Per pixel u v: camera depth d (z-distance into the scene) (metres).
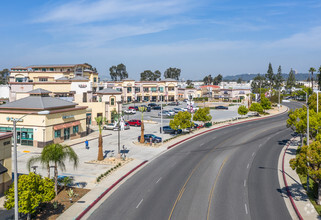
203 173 32.69
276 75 198.38
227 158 39.53
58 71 87.38
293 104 129.38
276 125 70.44
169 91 133.62
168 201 24.55
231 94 141.25
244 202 24.47
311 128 39.16
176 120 54.28
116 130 61.72
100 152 37.69
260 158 39.81
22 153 40.88
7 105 47.09
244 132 60.75
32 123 44.72
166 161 38.03
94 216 21.75
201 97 143.12
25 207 19.14
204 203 24.14
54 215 21.67
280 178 31.20
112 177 30.92
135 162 37.25
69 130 50.75
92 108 69.12
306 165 24.52
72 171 33.00
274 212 22.53
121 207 23.38
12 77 86.12
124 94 126.75
